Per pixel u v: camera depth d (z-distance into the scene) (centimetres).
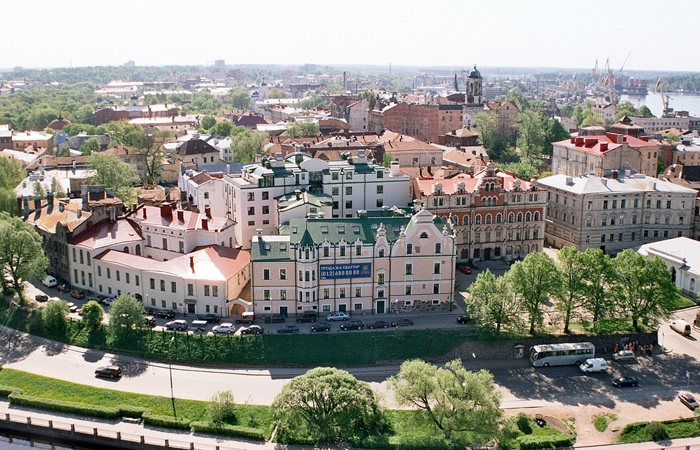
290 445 10606
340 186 16862
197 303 14138
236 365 12825
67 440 10894
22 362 13012
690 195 18300
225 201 18162
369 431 10900
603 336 13675
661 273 13712
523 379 12700
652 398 12106
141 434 10825
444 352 13200
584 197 18312
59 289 15725
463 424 10594
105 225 16212
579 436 11050
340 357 12912
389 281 14288
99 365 12850
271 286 13950
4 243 14750
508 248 17712
